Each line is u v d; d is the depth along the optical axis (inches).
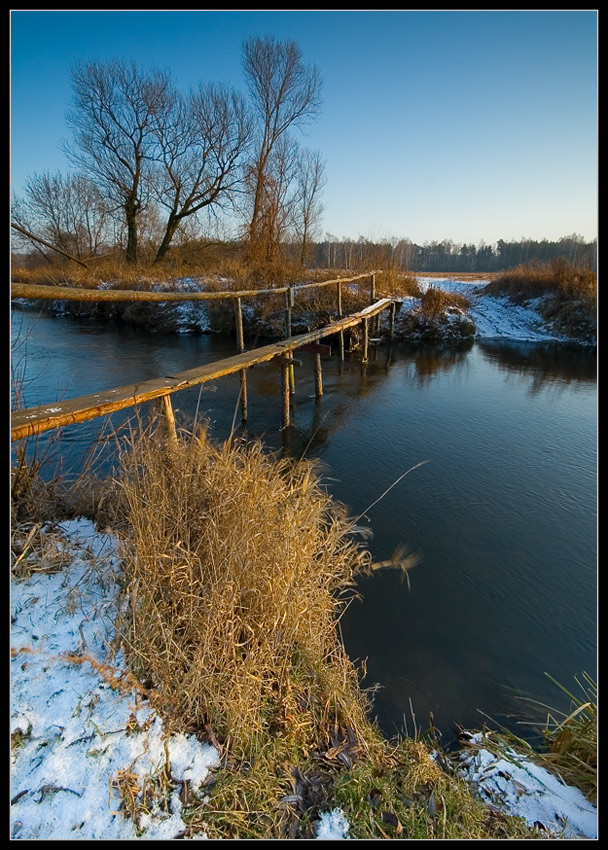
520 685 93.3
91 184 660.1
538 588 123.0
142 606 75.7
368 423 258.1
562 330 533.3
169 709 65.9
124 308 562.6
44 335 470.9
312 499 129.2
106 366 344.5
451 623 109.3
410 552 137.6
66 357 371.2
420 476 190.5
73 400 113.3
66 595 79.0
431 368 398.0
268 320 476.1
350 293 510.0
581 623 111.0
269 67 608.4
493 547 141.6
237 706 66.9
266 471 121.4
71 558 88.5
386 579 124.5
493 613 113.5
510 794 65.7
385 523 153.6
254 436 230.7
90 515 107.2
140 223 768.3
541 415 275.1
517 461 207.9
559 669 97.6
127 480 98.5
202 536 87.2
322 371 380.2
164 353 397.4
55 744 57.6
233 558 81.8
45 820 51.2
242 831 55.9
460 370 391.9
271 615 81.3
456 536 147.2
